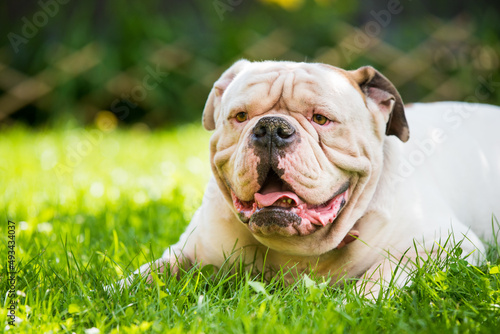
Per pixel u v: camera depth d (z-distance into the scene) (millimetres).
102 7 16531
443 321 4066
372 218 5156
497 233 5918
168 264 5195
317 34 16234
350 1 16641
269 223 4590
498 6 16359
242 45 16031
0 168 10430
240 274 5105
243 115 4898
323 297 4445
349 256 5160
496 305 4230
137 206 7953
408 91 15906
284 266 5195
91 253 5895
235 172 4707
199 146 11992
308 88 4801
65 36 15852
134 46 15852
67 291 4812
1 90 15641
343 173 4859
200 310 4281
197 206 7719
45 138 13000
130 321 4211
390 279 4801
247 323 3947
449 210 5496
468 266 4781
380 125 5145
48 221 7348
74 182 9586
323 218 4711
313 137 4723
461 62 15664
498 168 6090
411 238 5168
